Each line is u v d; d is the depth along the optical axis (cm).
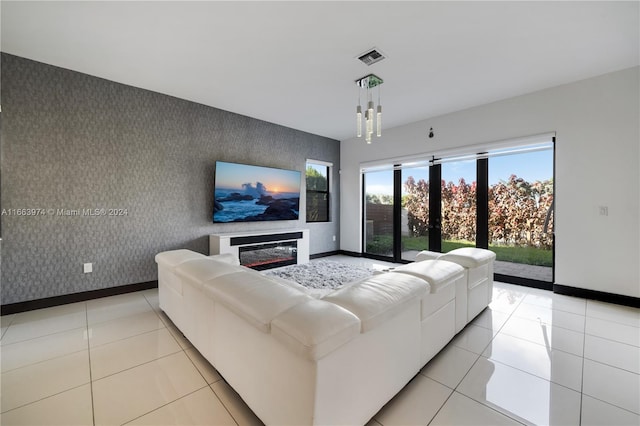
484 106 384
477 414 137
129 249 328
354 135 557
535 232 357
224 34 228
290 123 476
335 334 101
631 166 285
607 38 235
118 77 305
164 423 132
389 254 520
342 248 597
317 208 562
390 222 518
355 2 192
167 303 239
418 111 412
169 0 190
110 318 253
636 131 282
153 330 229
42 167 273
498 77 305
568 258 322
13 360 184
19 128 261
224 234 398
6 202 257
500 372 172
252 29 222
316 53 257
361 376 120
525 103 349
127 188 325
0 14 201
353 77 305
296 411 105
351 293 132
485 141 383
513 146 363
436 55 260
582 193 312
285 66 280
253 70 289
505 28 221
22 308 265
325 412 103
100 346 203
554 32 226
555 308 279
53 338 214
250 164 443
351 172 573
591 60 271
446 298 192
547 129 333
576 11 201
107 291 313
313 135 542
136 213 333
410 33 227
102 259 310
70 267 291
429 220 460
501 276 381
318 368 99
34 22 212
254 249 422
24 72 262
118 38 233
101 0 189
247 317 122
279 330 106
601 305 288
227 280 152
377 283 147
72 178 290
